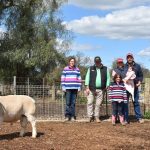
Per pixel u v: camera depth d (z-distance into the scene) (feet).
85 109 62.28
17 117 40.78
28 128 47.11
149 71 114.52
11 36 123.54
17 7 126.62
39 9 126.41
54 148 37.32
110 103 60.29
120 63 54.54
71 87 55.26
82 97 62.75
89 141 40.86
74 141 40.65
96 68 55.26
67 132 45.60
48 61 120.16
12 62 119.55
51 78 120.78
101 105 59.00
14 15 125.90
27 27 124.57
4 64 120.26
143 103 61.62
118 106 53.26
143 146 39.34
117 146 38.88
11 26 124.36
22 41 122.62
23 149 36.63
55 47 124.26
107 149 37.55
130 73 54.19
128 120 56.18
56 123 53.62
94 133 45.39
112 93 53.47
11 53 118.52
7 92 62.85
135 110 55.21
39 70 122.83
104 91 56.29
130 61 54.54
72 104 56.08
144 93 61.87
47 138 41.65
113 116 53.31
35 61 118.42
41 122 54.65
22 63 120.06
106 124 53.06
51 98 62.75
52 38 124.88
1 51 121.90
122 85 53.67
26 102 41.04
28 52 121.08
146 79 61.98
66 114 56.39
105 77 55.01
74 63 55.42
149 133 46.47
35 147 37.50
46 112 62.18
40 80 121.80
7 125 49.83
